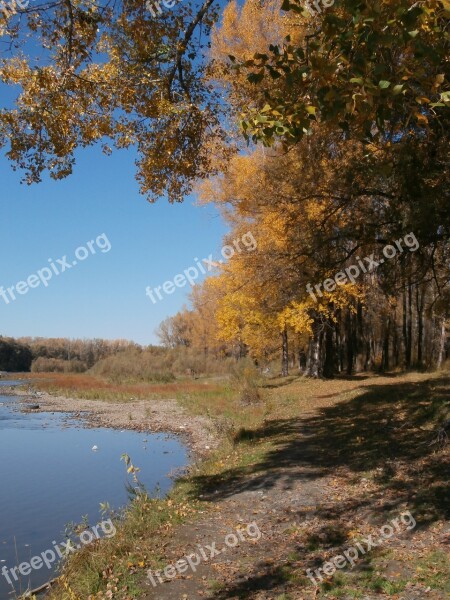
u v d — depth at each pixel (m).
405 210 10.09
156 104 8.88
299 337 31.91
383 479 8.66
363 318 37.75
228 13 14.47
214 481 10.17
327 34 3.50
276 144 13.16
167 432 20.91
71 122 8.43
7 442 19.14
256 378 32.88
